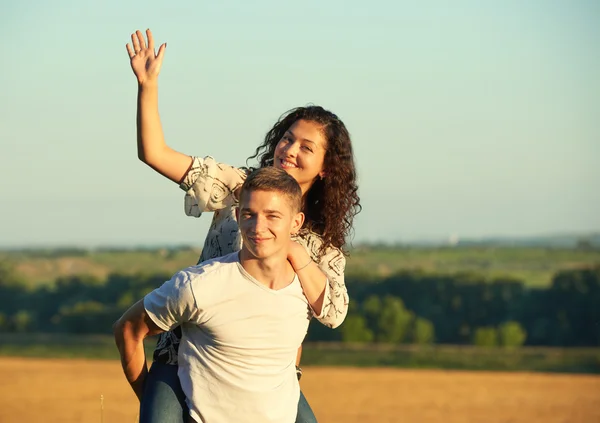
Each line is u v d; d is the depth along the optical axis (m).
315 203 5.01
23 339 42.78
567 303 54.31
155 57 4.62
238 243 4.73
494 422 21.56
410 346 44.78
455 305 55.66
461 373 32.81
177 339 4.57
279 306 4.35
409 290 54.44
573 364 37.00
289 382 4.55
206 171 4.76
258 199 4.27
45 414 20.69
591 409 24.33
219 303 4.29
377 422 20.66
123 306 51.72
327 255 4.84
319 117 4.96
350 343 45.25
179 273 4.38
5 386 25.75
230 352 4.34
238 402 4.37
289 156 4.88
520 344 48.41
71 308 51.19
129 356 4.51
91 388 25.47
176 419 4.42
